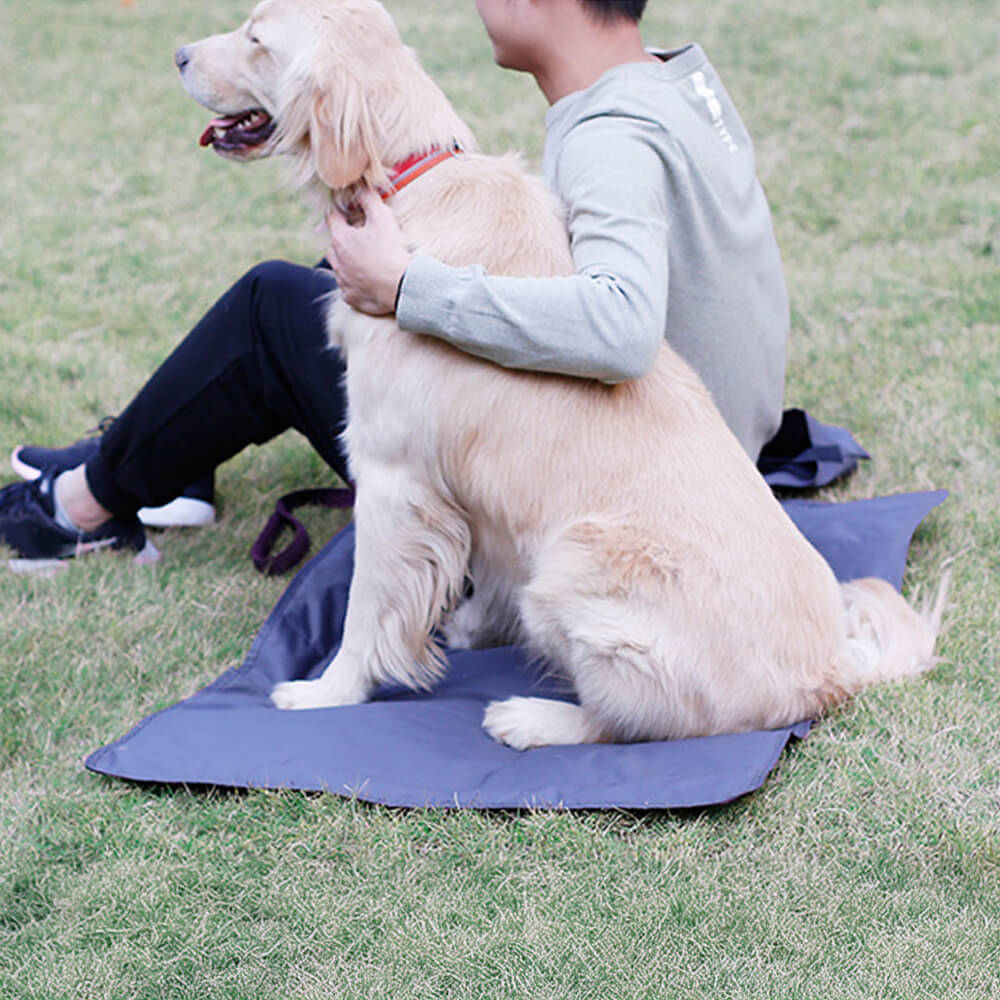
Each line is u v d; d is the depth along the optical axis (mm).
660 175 2379
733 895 2039
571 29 2529
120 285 5172
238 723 2506
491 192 2418
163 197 6164
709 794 2176
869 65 7469
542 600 2406
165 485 3191
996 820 2197
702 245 2529
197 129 7105
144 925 2016
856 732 2428
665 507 2338
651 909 2010
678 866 2107
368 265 2318
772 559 2359
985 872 2072
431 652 2764
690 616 2301
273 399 3057
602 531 2336
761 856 2139
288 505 3609
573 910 2016
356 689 2680
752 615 2326
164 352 4582
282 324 2938
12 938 2020
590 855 2137
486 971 1901
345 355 2623
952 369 4207
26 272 5273
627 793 2221
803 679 2391
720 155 2568
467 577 2803
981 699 2564
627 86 2445
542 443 2395
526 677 2783
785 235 5473
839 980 1867
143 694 2764
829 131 6625
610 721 2434
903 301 4754
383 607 2613
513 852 2154
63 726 2609
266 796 2295
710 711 2350
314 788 2297
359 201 2467
